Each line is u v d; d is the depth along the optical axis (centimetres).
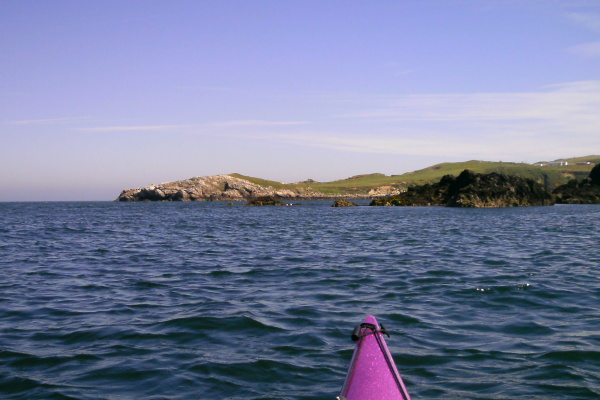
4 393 663
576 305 1111
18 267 1752
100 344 862
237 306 1129
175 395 657
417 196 9156
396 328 947
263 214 6506
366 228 3619
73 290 1329
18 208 10862
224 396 652
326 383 693
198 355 805
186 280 1473
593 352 797
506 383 684
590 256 1922
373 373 540
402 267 1689
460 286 1335
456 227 3600
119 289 1341
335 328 952
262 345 853
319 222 4484
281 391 667
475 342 860
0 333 927
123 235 3195
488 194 7769
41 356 802
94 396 654
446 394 653
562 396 642
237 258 1972
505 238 2716
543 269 1608
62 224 4547
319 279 1475
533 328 939
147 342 872
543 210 6650
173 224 4422
